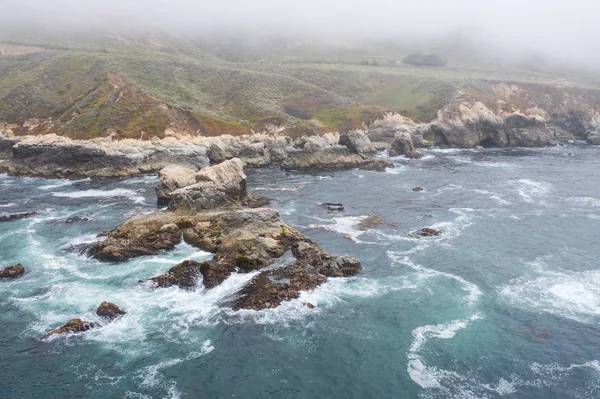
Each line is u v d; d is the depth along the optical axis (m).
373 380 28.41
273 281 40.09
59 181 90.75
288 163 106.75
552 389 27.41
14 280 42.00
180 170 72.38
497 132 144.25
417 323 34.78
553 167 103.50
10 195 77.56
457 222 60.34
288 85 172.50
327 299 38.34
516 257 47.78
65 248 49.84
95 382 28.08
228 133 121.94
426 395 26.97
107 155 96.31
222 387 27.80
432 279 42.44
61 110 127.81
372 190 81.19
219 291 39.34
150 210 66.44
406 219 62.22
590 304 37.34
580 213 64.31
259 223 51.12
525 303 37.72
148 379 28.41
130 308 36.75
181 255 47.41
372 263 46.25
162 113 117.94
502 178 91.19
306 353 31.11
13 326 34.19
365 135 129.00
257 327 34.16
